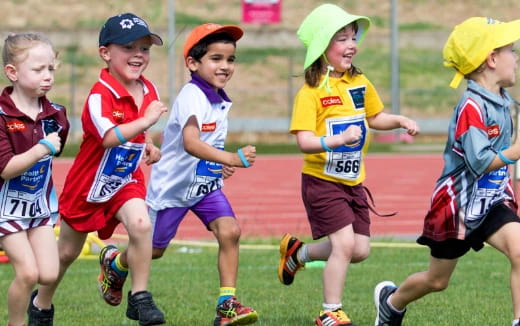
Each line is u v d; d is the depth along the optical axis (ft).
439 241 54.08
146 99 58.03
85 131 56.75
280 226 122.93
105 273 63.41
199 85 59.93
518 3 396.37
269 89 316.19
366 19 62.18
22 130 52.13
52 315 60.18
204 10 370.12
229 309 58.85
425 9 388.16
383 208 140.87
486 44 53.47
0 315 65.98
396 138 275.80
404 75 327.47
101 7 376.07
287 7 378.32
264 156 231.71
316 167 61.11
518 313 52.21
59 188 157.07
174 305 69.46
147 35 56.44
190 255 97.09
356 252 61.98
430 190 163.12
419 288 56.59
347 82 61.93
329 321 59.00
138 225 56.08
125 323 63.05
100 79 56.65
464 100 53.42
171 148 60.90
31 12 370.32
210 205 60.80
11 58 52.06
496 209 53.16
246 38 344.90
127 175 57.41
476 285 77.56
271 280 81.15
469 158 52.06
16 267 52.29
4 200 51.98
